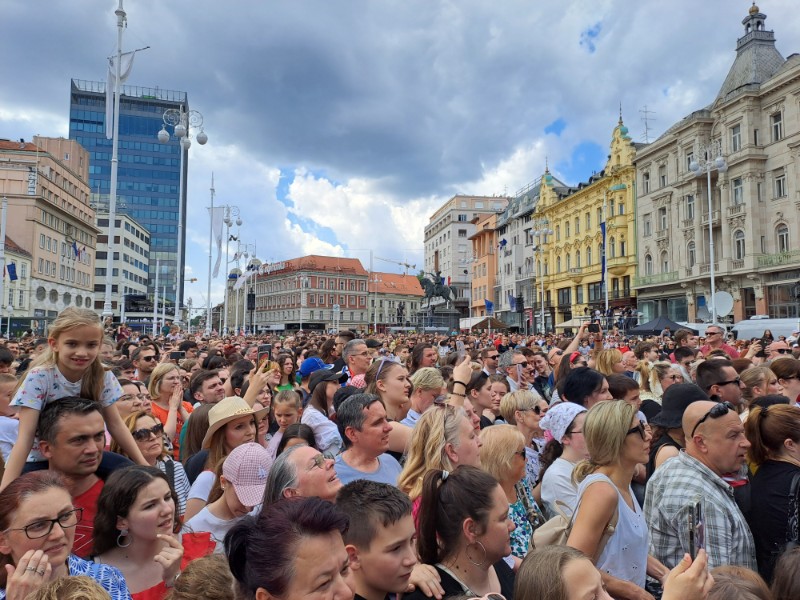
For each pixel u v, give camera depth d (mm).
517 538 3963
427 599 2846
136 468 3453
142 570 3281
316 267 113812
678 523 3629
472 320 58812
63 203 73375
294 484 3561
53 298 69812
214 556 2893
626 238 54125
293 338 28094
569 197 63344
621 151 55531
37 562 2553
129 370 8922
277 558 2078
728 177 42188
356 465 4508
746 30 43531
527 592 2473
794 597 2559
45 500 2732
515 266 77688
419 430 3998
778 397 4766
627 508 3412
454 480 3105
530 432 5879
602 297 57562
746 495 3934
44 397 3732
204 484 4574
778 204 39031
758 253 39875
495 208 120375
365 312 118625
